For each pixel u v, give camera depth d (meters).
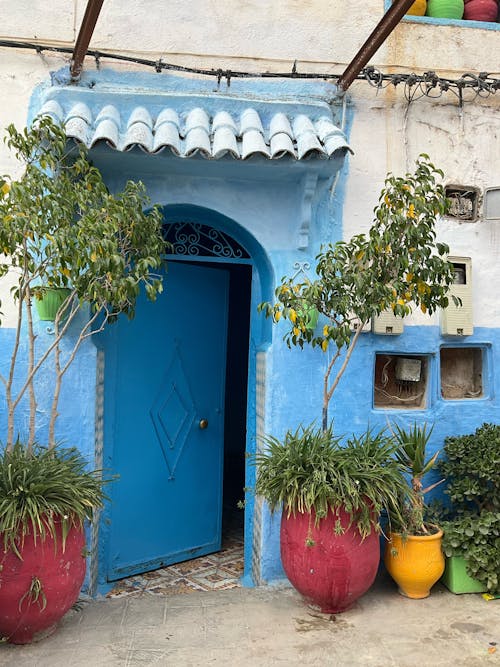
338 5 4.58
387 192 3.66
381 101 4.58
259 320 4.67
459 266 4.65
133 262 3.78
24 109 4.10
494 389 4.71
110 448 4.36
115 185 4.13
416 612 3.84
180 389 4.87
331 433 3.98
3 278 4.00
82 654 3.28
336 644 3.43
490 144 4.77
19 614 3.16
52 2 4.18
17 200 2.99
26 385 3.44
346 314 3.56
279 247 4.35
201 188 4.25
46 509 3.13
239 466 7.03
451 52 4.73
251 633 3.55
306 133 3.96
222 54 4.40
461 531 4.06
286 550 3.74
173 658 3.27
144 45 4.30
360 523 3.59
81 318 4.04
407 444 4.15
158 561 4.70
